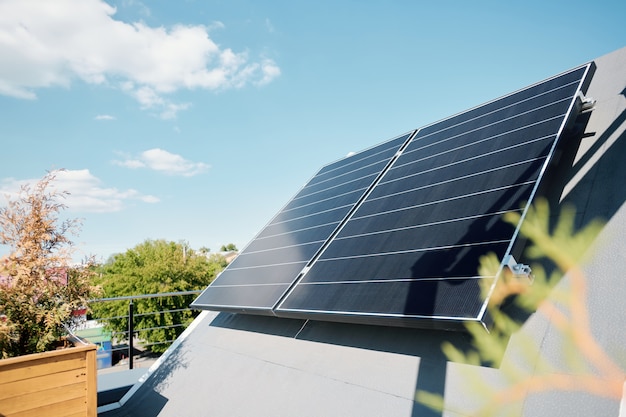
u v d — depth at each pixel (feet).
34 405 11.64
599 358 7.31
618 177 10.31
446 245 10.58
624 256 8.61
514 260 8.90
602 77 14.67
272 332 15.97
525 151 11.82
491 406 7.94
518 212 9.62
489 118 16.02
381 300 10.55
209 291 19.84
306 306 12.73
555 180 11.75
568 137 12.58
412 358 10.34
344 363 11.72
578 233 9.70
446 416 8.38
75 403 12.24
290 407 11.36
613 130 11.77
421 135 20.04
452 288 9.12
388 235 13.24
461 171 13.67
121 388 18.93
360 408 9.89
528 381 7.82
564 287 8.89
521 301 9.29
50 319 13.38
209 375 15.70
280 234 20.92
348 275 12.73
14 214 14.23
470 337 9.75
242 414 12.35
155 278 113.80
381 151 22.09
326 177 25.02
